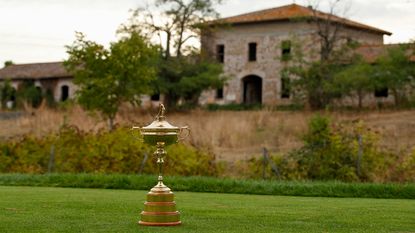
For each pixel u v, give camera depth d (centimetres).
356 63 4919
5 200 1202
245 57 5981
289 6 5991
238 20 5934
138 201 1206
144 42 3206
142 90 3145
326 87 4766
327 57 5050
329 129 1988
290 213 1048
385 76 4681
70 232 779
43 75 6694
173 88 5309
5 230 793
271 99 5816
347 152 1938
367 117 3841
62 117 3141
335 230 845
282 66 5766
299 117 3591
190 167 2003
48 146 2162
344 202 1322
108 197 1309
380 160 1927
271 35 5838
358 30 5803
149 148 2050
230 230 818
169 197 843
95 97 3034
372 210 1125
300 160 1945
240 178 1923
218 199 1344
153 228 815
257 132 3127
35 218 916
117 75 3064
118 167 2048
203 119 3416
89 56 3077
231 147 2750
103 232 779
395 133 3066
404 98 4712
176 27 5453
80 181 1750
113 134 2100
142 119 3519
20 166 2142
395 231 847
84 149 2102
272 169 1952
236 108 5562
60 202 1169
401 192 1570
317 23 5238
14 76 6862
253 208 1130
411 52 4906
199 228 827
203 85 5338
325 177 1920
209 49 6125
